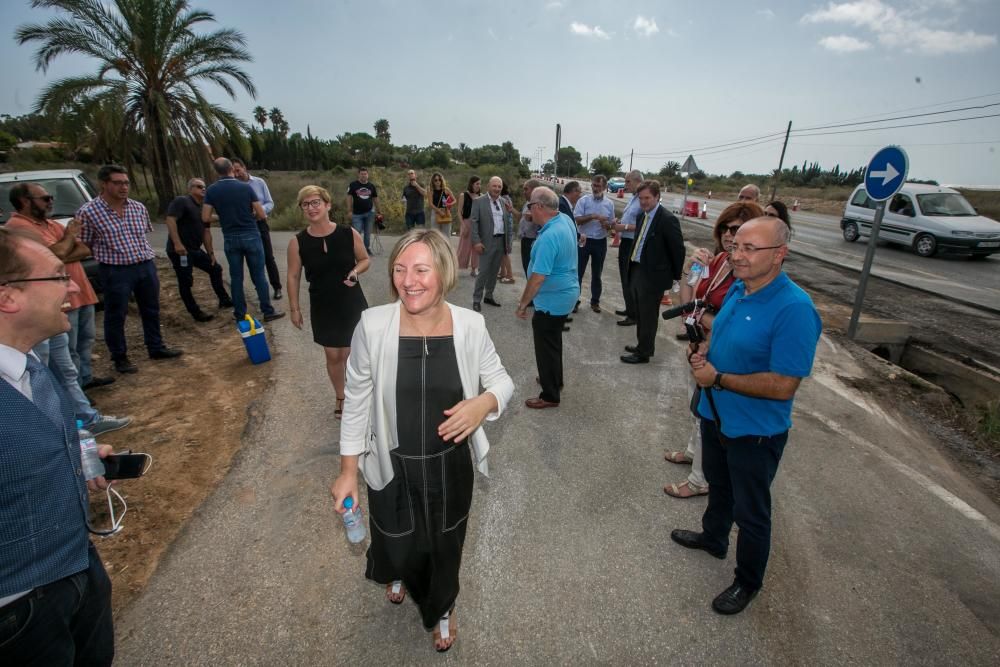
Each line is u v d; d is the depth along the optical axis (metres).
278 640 2.29
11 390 1.28
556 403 4.55
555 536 2.98
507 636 2.35
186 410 4.31
